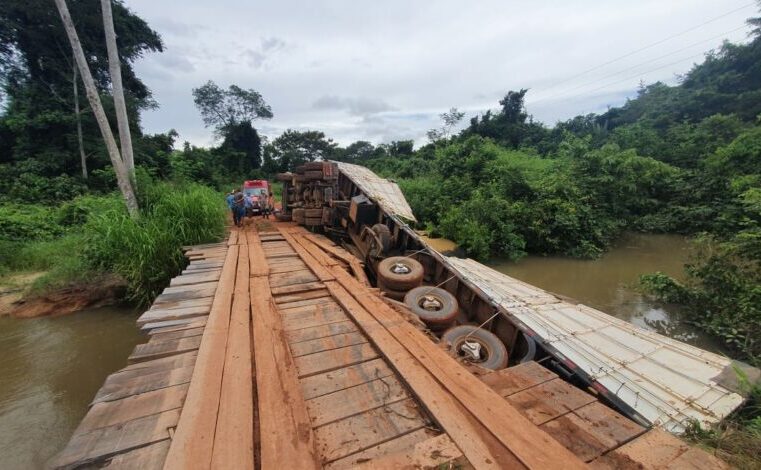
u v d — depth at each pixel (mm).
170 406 2047
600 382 3734
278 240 8578
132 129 23531
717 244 7812
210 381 2250
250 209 13281
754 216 7875
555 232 13352
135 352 2730
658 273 8164
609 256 13055
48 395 4852
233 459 1591
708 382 3756
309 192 10898
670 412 3250
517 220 13375
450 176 17734
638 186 16531
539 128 32500
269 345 2809
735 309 6367
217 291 4285
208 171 31922
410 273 5363
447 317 4594
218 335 2979
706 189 14633
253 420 1924
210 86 44156
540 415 1966
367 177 10766
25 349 5957
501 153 18641
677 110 28984
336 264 5664
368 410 2062
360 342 2965
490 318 4969
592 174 15953
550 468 1506
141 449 1704
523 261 12656
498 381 2328
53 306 7184
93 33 20703
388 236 7086
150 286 7215
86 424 1870
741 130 18391
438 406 1996
